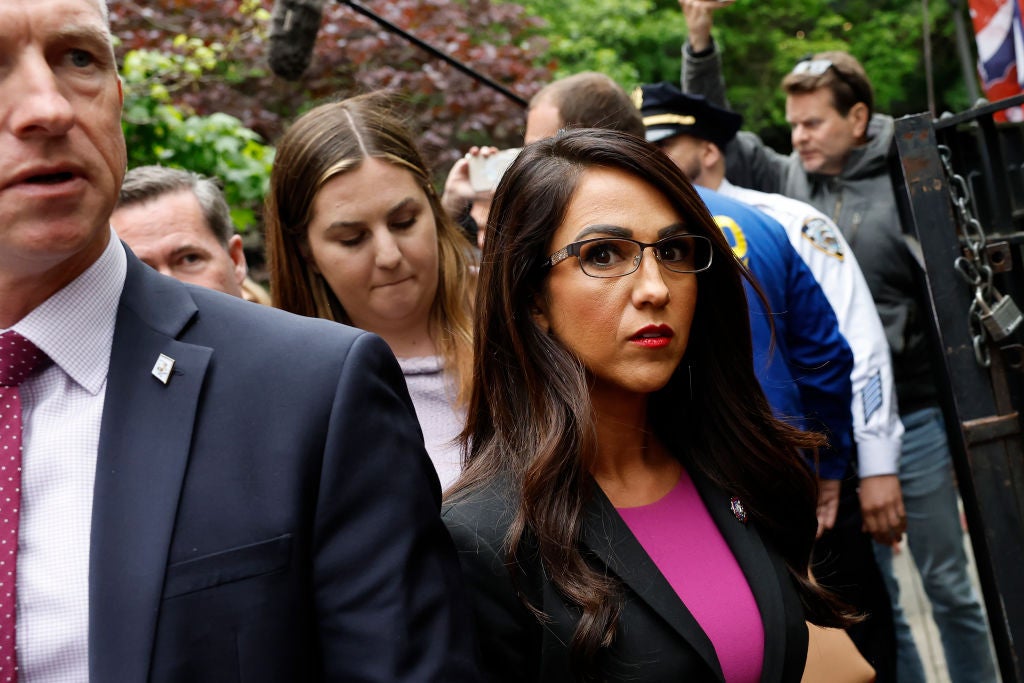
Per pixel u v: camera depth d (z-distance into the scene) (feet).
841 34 45.32
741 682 5.90
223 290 9.70
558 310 6.15
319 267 8.86
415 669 5.02
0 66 4.83
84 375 5.22
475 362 6.45
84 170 4.96
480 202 10.55
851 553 11.37
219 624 4.85
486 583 5.78
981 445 8.84
